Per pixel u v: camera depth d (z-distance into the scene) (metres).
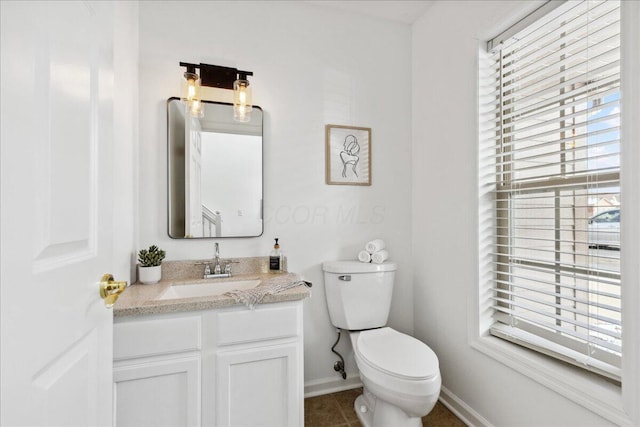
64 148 0.60
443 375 1.82
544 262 1.31
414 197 2.13
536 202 1.39
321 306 1.93
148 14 1.65
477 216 1.56
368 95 2.06
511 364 1.35
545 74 1.35
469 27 1.63
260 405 1.30
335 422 1.63
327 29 1.97
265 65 1.84
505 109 1.52
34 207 0.51
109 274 0.81
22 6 0.48
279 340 1.33
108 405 0.82
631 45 0.95
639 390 0.93
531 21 1.35
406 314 2.13
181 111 1.69
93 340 0.74
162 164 1.67
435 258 1.91
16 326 0.46
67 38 0.61
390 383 1.27
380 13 2.04
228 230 1.76
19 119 0.47
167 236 1.67
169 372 1.18
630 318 0.95
